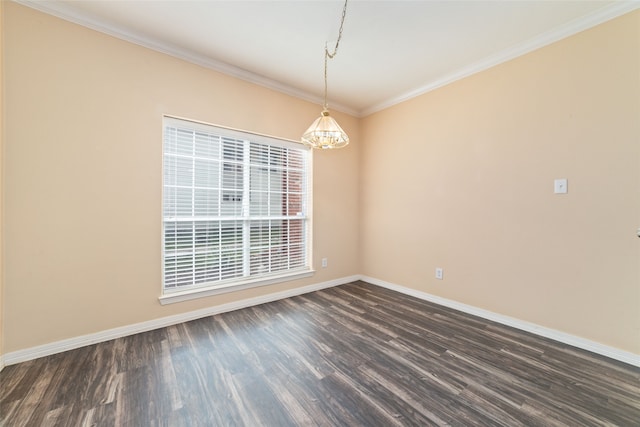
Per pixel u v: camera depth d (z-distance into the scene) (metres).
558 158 2.14
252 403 1.43
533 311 2.27
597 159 1.96
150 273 2.31
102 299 2.10
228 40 2.29
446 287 2.91
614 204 1.89
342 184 3.75
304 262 3.45
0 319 1.72
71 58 1.96
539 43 2.21
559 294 2.14
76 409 1.38
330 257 3.62
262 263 3.04
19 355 1.79
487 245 2.57
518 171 2.36
